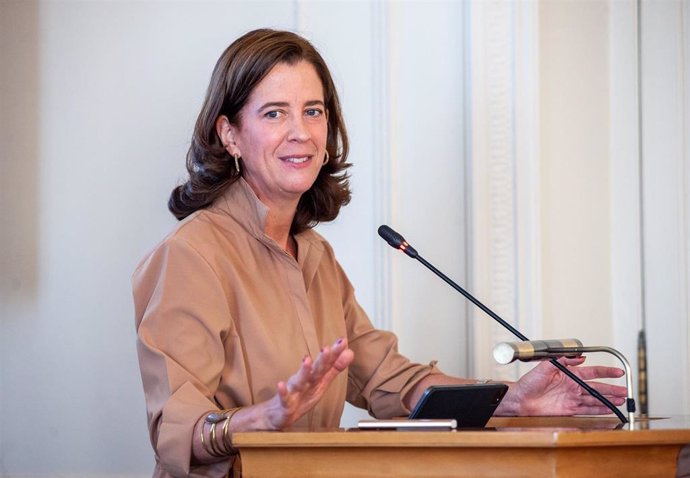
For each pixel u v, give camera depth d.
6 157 10.64
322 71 7.79
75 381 10.57
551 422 7.43
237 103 7.48
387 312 11.24
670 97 12.58
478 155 11.57
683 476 5.59
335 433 5.26
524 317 11.53
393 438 5.13
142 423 10.62
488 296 11.50
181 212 7.66
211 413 6.34
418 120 11.62
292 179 7.43
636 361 12.38
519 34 11.69
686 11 12.59
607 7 12.52
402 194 11.51
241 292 7.14
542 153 11.97
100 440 10.55
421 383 8.47
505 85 11.69
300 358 7.30
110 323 10.67
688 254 12.47
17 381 10.49
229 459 6.36
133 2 10.97
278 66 7.46
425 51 11.70
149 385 6.73
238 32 11.19
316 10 11.38
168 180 10.88
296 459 5.39
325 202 8.12
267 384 7.07
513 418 7.66
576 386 7.96
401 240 7.91
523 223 11.60
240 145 7.56
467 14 11.68
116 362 10.64
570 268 12.16
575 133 12.27
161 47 11.00
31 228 10.64
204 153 7.55
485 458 5.04
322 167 8.11
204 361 6.76
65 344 10.59
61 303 10.62
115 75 10.88
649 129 12.58
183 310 6.80
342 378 7.82
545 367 7.93
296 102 7.45
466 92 11.70
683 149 12.52
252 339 7.09
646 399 12.40
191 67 11.04
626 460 5.23
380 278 11.27
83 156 10.77
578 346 6.71
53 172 10.71
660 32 12.59
